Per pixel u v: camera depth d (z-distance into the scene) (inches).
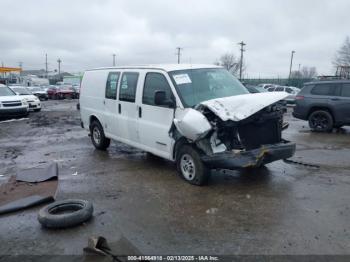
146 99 258.2
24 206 195.6
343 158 307.3
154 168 275.1
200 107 212.4
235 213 184.2
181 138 229.1
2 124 585.3
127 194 216.5
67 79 2466.8
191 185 229.8
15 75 2701.8
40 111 839.7
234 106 205.0
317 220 174.6
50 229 170.1
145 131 261.0
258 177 246.1
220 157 208.5
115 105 297.9
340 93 446.0
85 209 177.6
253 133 220.4
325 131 463.2
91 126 348.2
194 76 246.2
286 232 162.1
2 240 160.6
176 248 149.6
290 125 553.6
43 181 246.7
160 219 178.7
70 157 322.7
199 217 180.1
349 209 188.2
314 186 226.7
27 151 357.4
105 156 322.7
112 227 170.9
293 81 1836.9
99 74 329.7
